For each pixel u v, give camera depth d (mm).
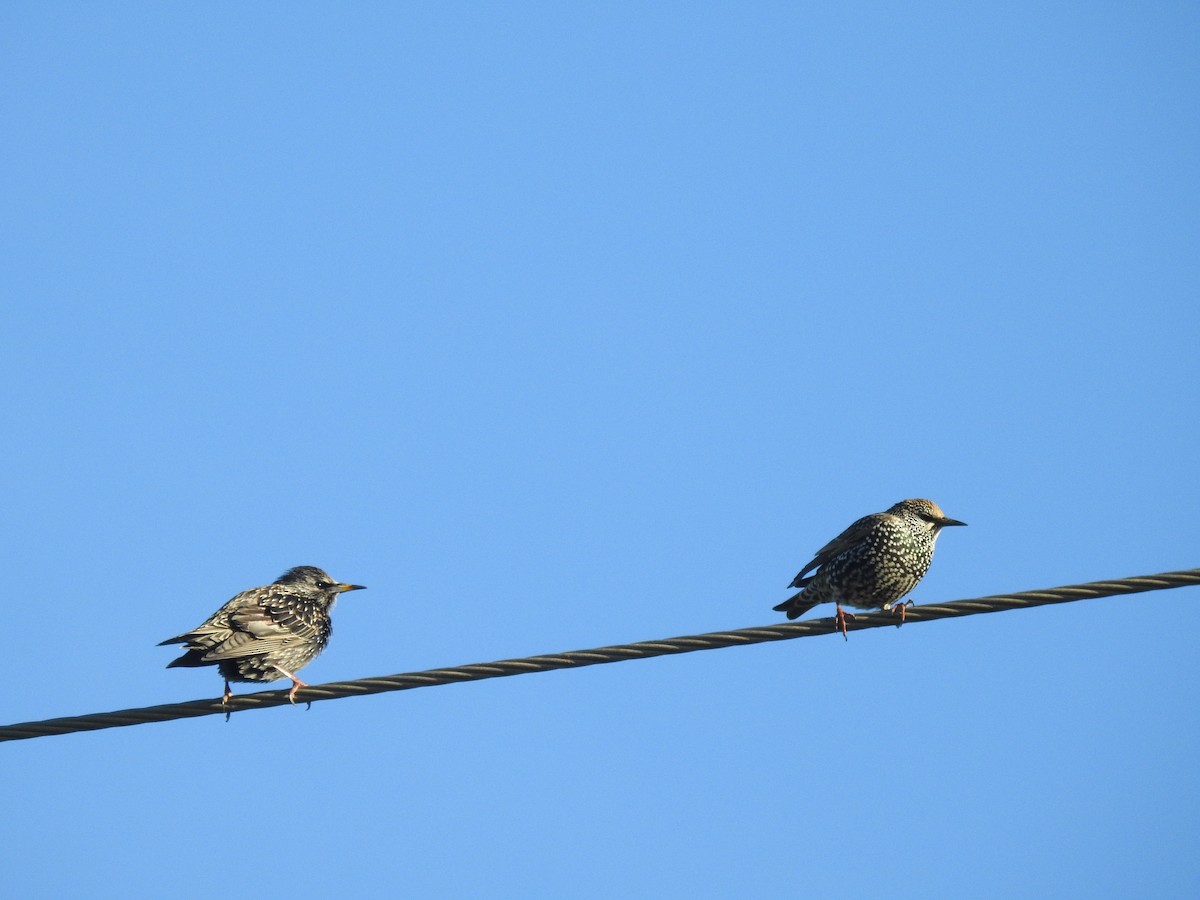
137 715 12734
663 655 12531
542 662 12469
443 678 12578
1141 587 12156
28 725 12602
